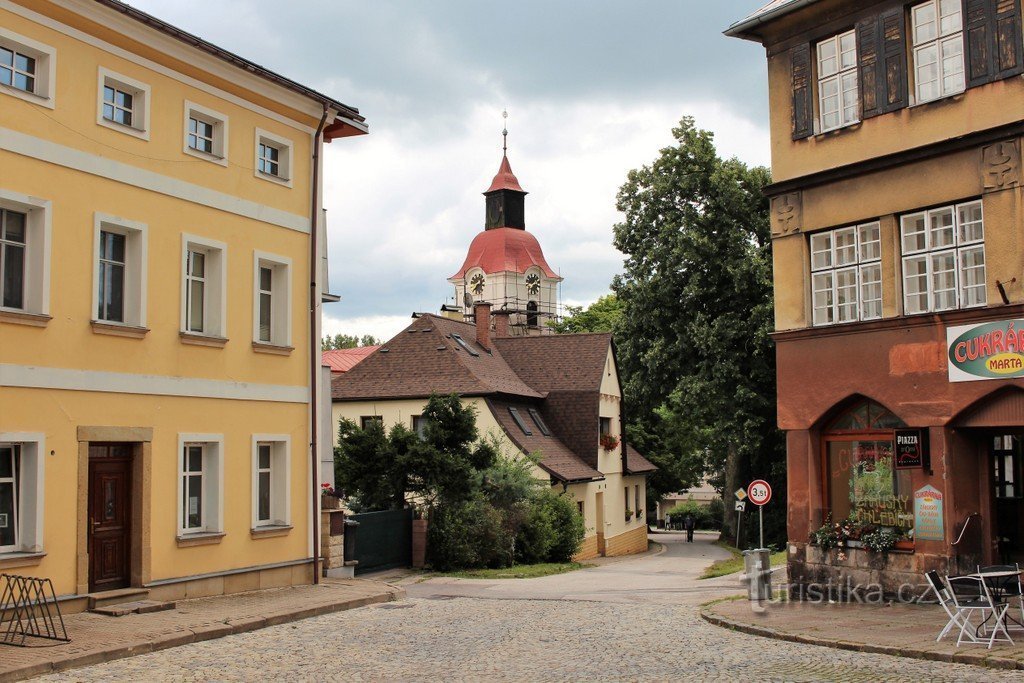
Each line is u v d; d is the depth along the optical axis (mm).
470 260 116750
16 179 16016
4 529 15930
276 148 22125
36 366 16219
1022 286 17250
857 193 20047
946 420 18266
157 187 18672
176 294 19047
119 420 17703
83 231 17141
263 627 17000
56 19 16750
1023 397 17344
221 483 19906
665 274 44531
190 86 19516
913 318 18828
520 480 33000
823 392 20484
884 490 19703
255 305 21094
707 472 61531
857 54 20125
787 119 21484
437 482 30906
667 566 35531
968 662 13031
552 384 46344
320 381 22875
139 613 17062
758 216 45031
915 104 19047
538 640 15570
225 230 20266
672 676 12391
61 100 16844
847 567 19969
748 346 43781
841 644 14516
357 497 31516
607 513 45875
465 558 30656
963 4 18297
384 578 28219
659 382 45844
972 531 18422
